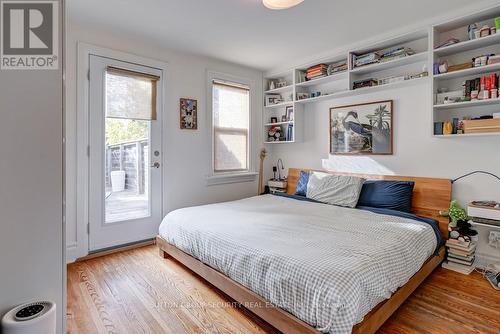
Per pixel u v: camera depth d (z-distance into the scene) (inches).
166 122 124.5
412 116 110.4
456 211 93.7
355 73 123.3
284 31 106.3
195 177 135.5
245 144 156.5
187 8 88.8
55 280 46.6
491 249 92.6
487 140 92.7
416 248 75.0
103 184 109.0
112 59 109.0
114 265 98.5
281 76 158.2
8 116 42.4
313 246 66.4
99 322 65.7
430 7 88.9
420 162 108.7
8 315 40.3
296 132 147.5
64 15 46.9
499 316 66.6
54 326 42.3
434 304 72.1
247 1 84.8
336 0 84.2
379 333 60.3
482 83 87.0
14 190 42.9
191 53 129.8
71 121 100.8
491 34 84.1
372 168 123.7
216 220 91.0
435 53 97.7
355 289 51.0
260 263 63.2
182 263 92.2
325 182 124.6
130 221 116.1
